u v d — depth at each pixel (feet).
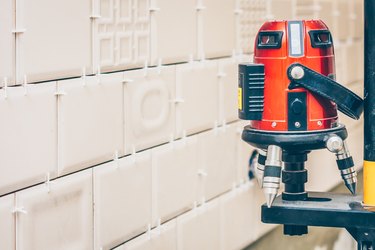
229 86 5.24
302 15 6.23
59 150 3.78
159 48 4.49
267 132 3.60
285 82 3.57
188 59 4.78
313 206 3.60
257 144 3.64
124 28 4.19
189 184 4.86
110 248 4.18
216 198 5.18
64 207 3.85
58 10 3.73
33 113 3.62
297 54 3.56
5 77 3.47
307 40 3.58
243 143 5.48
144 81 4.36
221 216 5.24
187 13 4.74
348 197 3.75
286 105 3.57
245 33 5.42
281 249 6.24
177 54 4.66
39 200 3.69
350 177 3.65
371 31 3.49
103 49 4.04
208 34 4.97
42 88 3.67
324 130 3.59
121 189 4.24
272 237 6.10
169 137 4.63
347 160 3.65
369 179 3.56
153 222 4.52
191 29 4.79
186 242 4.86
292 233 3.68
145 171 4.42
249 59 5.50
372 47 3.50
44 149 3.70
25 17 3.56
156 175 4.52
